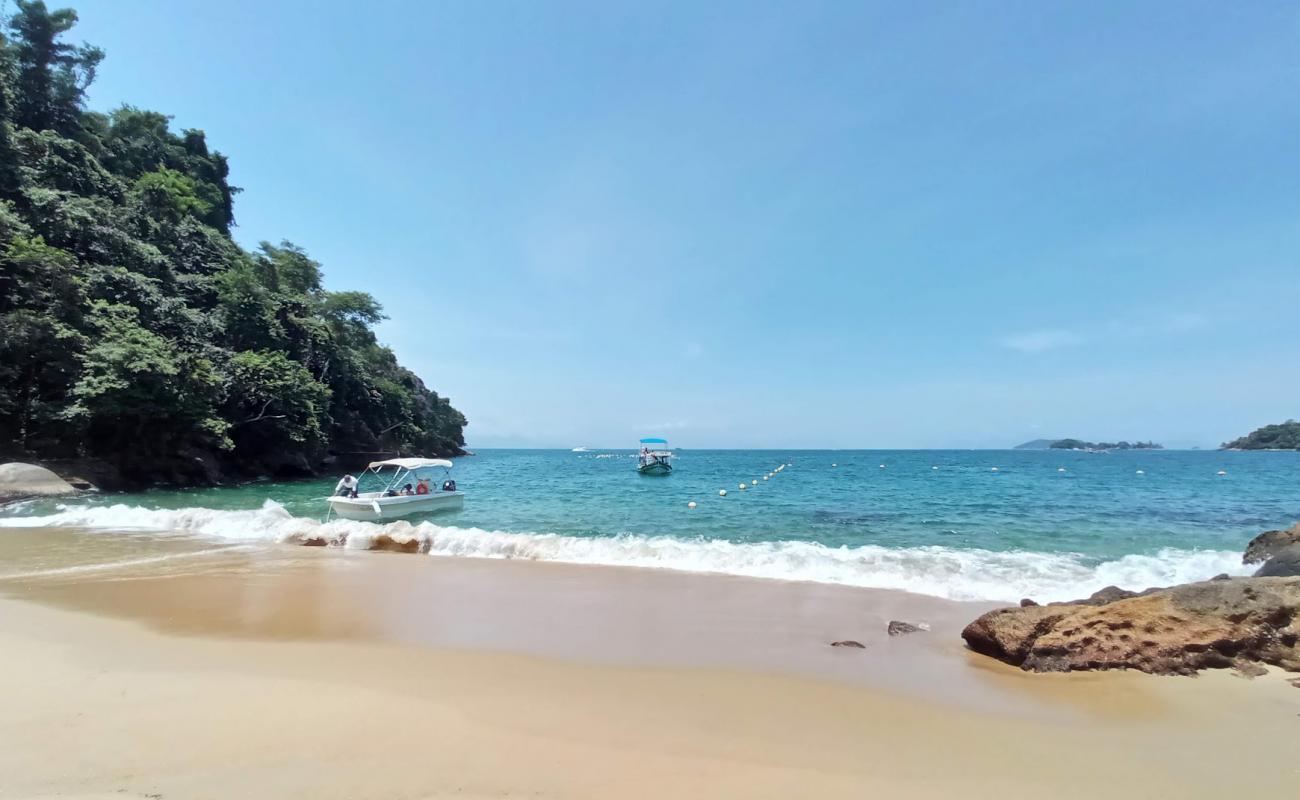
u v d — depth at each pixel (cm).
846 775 406
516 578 1089
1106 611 677
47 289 3038
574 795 366
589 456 14038
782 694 562
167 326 3809
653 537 1702
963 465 7169
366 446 5584
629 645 710
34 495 2470
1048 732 486
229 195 7062
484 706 514
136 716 473
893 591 1016
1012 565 1259
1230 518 2031
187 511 1700
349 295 7019
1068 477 4481
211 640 700
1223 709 532
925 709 532
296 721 471
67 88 4931
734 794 374
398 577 1091
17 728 447
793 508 2397
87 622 766
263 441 4253
